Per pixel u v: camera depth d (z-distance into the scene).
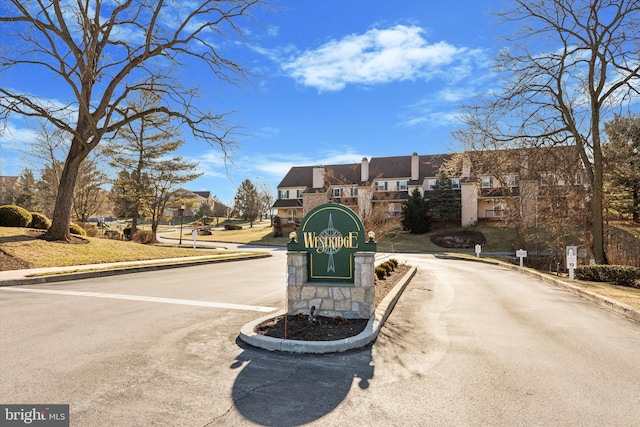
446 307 8.67
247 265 19.30
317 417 3.34
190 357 4.84
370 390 3.93
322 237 6.96
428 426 3.20
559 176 24.03
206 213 83.19
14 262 13.91
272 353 5.05
